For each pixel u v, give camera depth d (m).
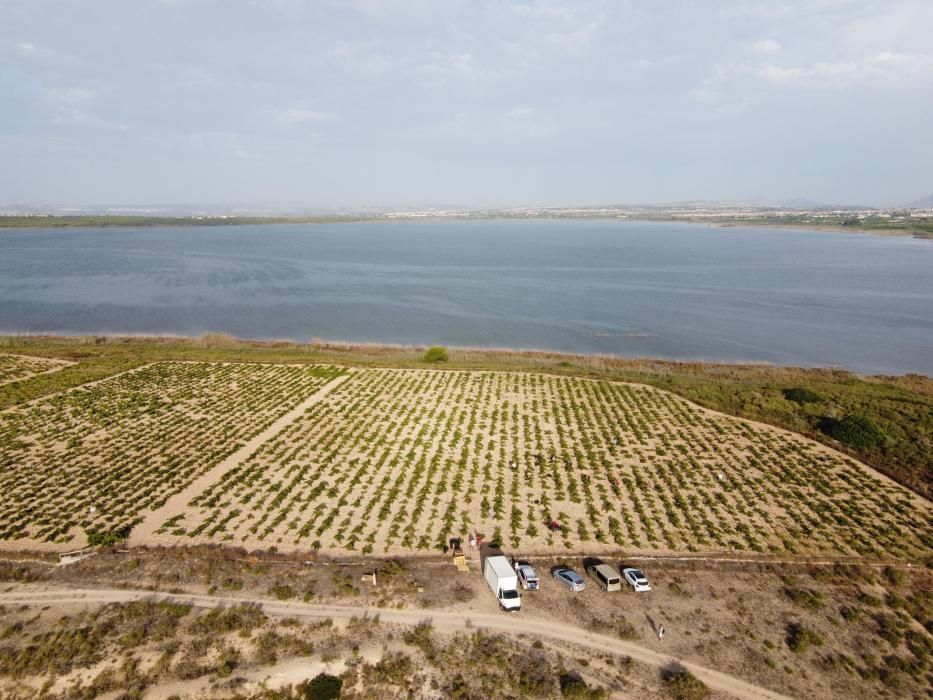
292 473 55.91
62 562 41.62
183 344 110.69
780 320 140.62
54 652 33.25
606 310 149.50
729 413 74.19
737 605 39.44
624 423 70.12
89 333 121.75
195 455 59.59
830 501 53.31
